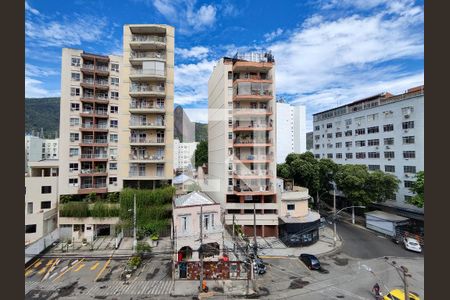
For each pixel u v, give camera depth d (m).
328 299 19.31
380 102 44.56
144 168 34.53
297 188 36.41
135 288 20.84
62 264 25.41
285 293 20.14
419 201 31.17
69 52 34.69
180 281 22.05
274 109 34.09
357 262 26.19
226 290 20.58
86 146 35.03
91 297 19.42
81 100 34.75
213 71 40.47
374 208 42.69
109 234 33.91
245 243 28.58
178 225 23.86
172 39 35.78
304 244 30.30
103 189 34.66
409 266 25.12
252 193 32.50
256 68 34.41
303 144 65.94
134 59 34.03
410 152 37.47
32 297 19.39
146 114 34.88
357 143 48.12
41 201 32.88
